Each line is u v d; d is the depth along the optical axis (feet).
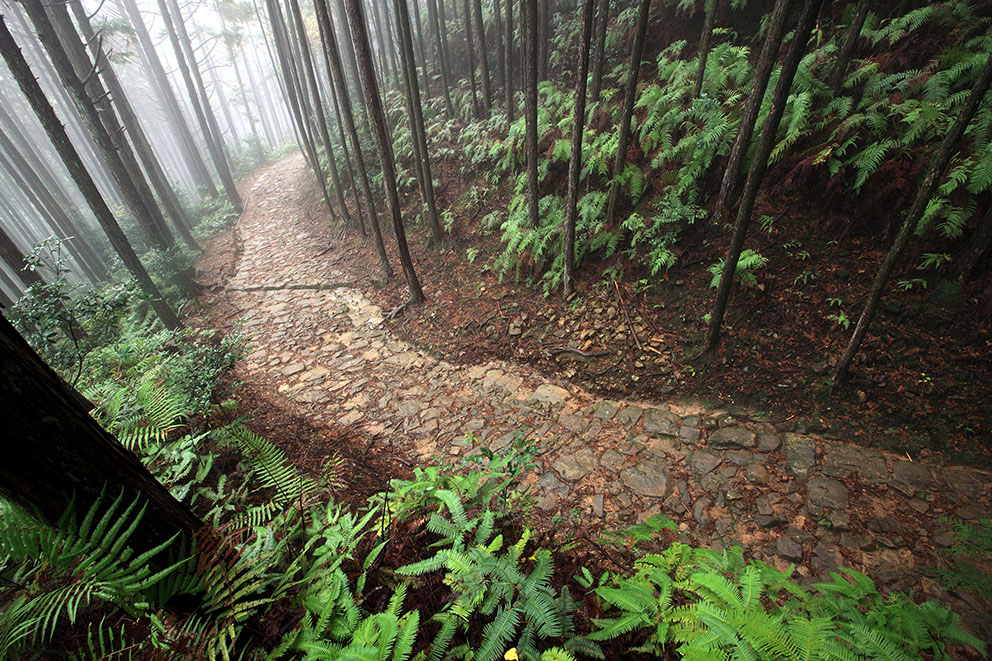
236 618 5.89
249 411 18.52
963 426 14.20
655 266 20.81
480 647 5.86
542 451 16.78
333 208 42.91
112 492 5.36
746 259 18.26
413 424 18.83
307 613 6.08
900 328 16.08
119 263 34.35
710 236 20.77
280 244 42.01
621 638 6.03
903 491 13.44
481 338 23.70
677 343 19.63
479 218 30.71
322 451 15.74
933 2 18.81
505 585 6.13
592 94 25.96
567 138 25.64
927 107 16.19
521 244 24.68
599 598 6.65
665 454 16.07
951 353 15.11
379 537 7.77
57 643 6.94
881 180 17.28
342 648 5.38
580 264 23.66
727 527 13.34
